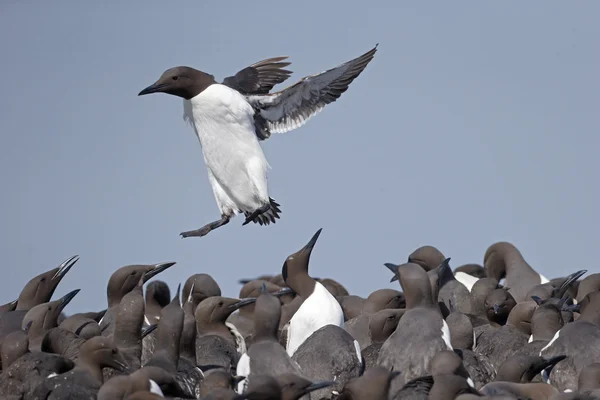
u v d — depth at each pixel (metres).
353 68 22.19
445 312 22.14
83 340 19.06
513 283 26.58
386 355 18.28
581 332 18.70
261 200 22.55
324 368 18.30
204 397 15.46
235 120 22.20
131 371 17.91
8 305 22.84
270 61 23.47
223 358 19.72
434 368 16.92
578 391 16.55
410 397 16.09
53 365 17.81
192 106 22.30
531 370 17.77
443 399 15.79
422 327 18.39
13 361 18.30
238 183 22.66
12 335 18.52
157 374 16.52
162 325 18.17
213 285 22.97
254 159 22.44
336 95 22.48
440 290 24.62
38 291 22.48
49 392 16.94
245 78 23.27
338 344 18.58
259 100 22.45
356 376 18.36
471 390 15.91
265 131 22.80
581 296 23.44
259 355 17.64
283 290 22.38
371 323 20.56
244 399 15.28
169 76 22.05
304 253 21.83
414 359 18.00
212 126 22.33
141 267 22.56
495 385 16.83
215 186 22.98
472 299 23.69
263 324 17.97
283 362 17.56
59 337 19.03
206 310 21.02
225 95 22.09
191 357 19.11
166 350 18.12
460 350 18.69
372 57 22.19
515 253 27.11
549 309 20.05
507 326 20.81
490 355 20.16
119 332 19.12
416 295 19.09
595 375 17.06
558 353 18.59
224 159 22.53
